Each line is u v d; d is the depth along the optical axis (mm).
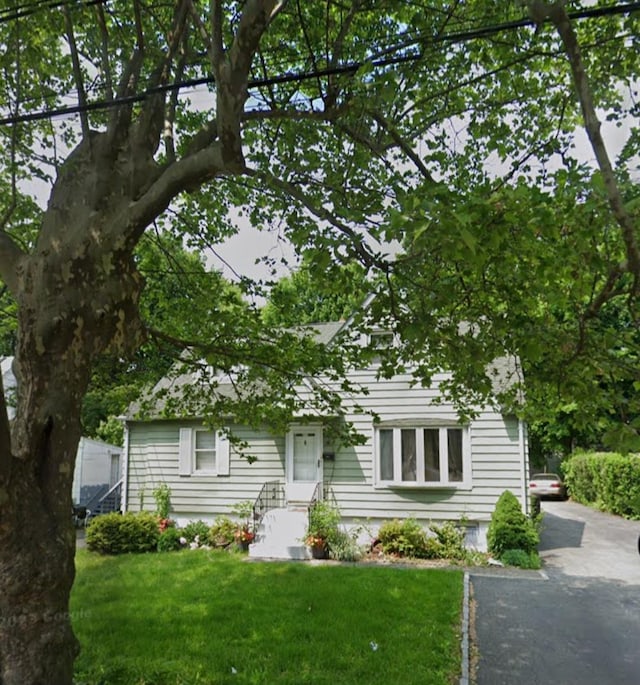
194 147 4547
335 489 13039
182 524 14109
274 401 6609
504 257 3307
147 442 14812
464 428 12336
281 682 4852
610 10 3184
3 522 3152
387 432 12875
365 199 4324
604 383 4137
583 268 3168
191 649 5633
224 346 6117
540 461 29094
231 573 9438
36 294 3564
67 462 3527
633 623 6914
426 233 2643
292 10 5070
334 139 5285
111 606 7242
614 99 4680
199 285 6668
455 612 7043
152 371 7523
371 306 4523
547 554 11477
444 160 5074
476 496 12109
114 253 3701
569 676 5281
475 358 3945
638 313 3061
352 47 4910
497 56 5020
